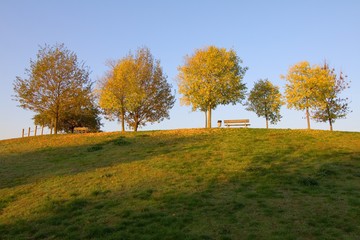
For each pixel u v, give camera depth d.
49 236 9.72
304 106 35.16
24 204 12.98
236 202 11.29
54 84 35.81
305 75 35.44
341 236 8.45
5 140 32.47
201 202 11.52
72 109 37.81
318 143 21.05
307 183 13.04
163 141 23.98
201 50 36.59
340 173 14.50
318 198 11.35
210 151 20.02
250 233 8.87
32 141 28.98
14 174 17.94
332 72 37.28
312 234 8.64
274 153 18.69
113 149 22.34
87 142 25.80
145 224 9.91
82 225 10.27
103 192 13.55
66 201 12.79
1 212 12.36
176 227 9.51
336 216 9.72
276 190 12.49
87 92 37.25
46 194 13.98
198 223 9.74
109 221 10.41
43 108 36.09
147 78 39.38
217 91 35.00
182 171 15.92
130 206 11.61
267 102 42.25
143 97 37.66
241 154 18.77
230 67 35.28
